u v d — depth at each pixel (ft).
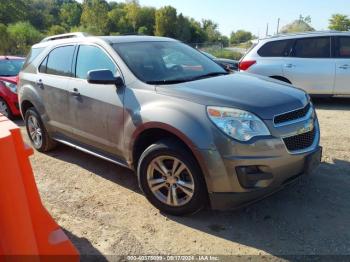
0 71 29.30
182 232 11.96
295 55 29.40
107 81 13.66
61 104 16.78
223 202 11.68
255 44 31.04
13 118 27.96
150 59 14.99
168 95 12.67
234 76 15.02
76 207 13.75
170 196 12.65
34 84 18.57
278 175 11.62
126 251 11.10
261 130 11.41
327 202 13.42
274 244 11.17
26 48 127.85
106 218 12.92
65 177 16.48
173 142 12.31
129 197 14.38
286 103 12.26
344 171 15.88
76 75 16.15
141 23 270.67
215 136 11.37
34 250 8.35
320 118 25.45
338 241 11.18
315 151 12.66
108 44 15.17
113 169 17.15
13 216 8.00
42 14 287.07
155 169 12.87
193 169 11.89
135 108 13.23
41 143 19.35
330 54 28.81
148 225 12.40
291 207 13.17
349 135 20.98
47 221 8.93
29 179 8.43
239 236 11.64
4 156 7.79
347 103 30.66
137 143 13.44
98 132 15.05
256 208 13.20
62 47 17.43
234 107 11.57
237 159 11.23
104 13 236.63
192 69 15.42
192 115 11.85
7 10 205.67
